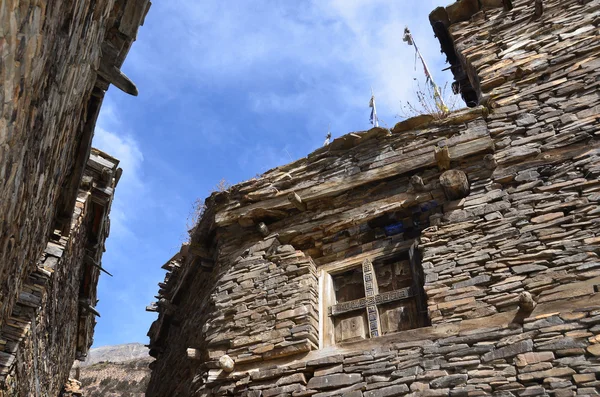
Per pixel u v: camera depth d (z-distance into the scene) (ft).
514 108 22.04
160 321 34.19
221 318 21.84
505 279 17.49
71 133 19.54
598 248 16.71
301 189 23.65
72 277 31.96
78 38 14.53
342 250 22.29
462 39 27.99
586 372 14.47
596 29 22.84
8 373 18.03
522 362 15.35
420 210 21.45
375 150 23.17
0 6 8.23
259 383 19.01
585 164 18.94
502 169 20.39
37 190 16.37
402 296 19.57
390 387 16.57
